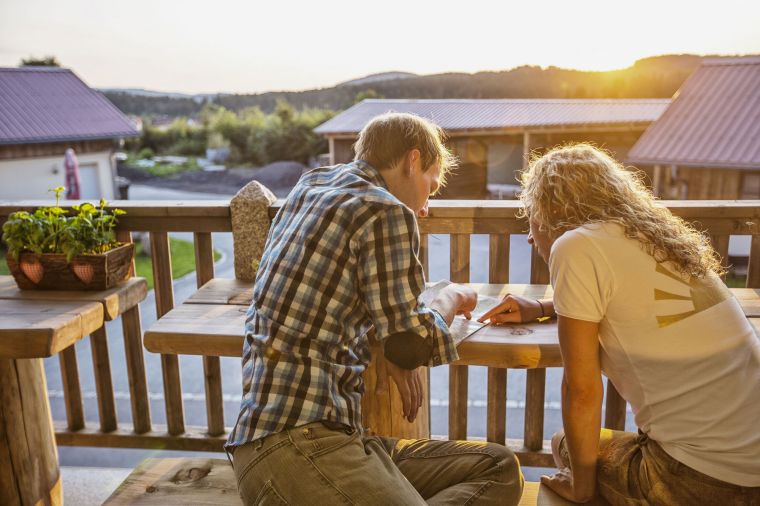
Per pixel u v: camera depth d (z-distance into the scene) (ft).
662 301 4.46
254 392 4.56
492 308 6.11
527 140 59.21
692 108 50.78
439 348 4.80
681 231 4.78
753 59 53.93
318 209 4.73
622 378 4.74
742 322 4.55
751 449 4.21
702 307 4.47
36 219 6.97
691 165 44.75
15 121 58.18
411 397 4.94
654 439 4.68
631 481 4.78
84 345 27.94
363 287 4.61
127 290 7.11
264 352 4.60
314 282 4.56
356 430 4.73
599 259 4.52
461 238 7.81
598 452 5.02
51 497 7.66
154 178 115.65
